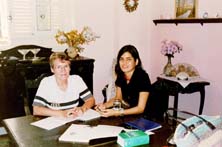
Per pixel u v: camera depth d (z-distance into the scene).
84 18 4.17
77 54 3.83
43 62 3.46
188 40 3.98
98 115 2.10
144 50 4.65
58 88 2.31
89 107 2.31
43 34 3.95
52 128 1.84
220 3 3.51
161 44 4.25
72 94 2.37
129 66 2.46
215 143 1.39
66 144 1.58
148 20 4.60
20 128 1.84
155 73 4.60
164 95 2.40
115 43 4.41
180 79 3.59
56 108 2.27
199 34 3.81
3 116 3.41
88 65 3.75
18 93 3.42
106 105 2.40
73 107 2.30
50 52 3.83
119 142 1.60
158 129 1.84
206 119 1.50
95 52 4.32
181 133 1.44
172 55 3.91
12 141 1.73
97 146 1.56
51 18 3.99
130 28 4.48
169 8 4.24
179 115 2.82
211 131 1.43
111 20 4.34
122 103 2.52
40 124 1.91
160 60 4.47
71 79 2.41
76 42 3.79
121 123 1.94
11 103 3.42
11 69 3.35
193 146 1.38
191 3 3.88
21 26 3.81
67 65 2.27
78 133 1.73
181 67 3.83
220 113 3.61
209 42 3.68
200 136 1.41
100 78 4.41
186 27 3.99
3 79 3.35
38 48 3.80
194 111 3.97
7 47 3.76
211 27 3.63
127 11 4.41
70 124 1.92
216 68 3.62
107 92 3.33
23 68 3.39
